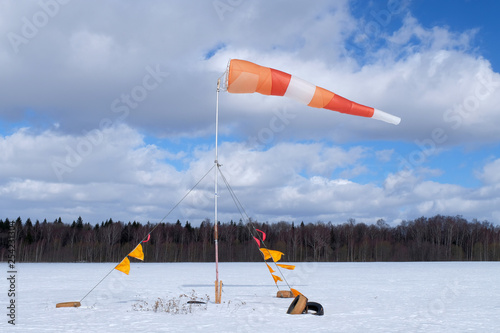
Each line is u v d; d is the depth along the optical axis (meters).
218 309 14.26
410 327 11.27
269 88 13.99
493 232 91.88
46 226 90.56
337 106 13.80
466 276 34.62
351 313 13.84
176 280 29.72
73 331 10.30
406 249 89.44
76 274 37.94
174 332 10.26
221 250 85.06
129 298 18.11
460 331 10.77
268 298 17.91
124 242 90.38
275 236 90.94
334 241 90.88
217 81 14.87
